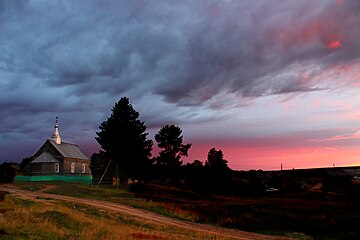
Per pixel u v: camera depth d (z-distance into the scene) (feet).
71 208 118.11
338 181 256.52
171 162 281.33
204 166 267.59
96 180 238.89
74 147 258.78
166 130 289.33
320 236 112.78
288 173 289.94
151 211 134.31
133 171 225.35
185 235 94.07
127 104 229.45
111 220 104.94
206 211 145.48
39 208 104.12
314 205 168.35
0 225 66.23
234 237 102.22
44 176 219.20
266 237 109.60
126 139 221.25
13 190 164.35
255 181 265.95
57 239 63.21
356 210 151.33
